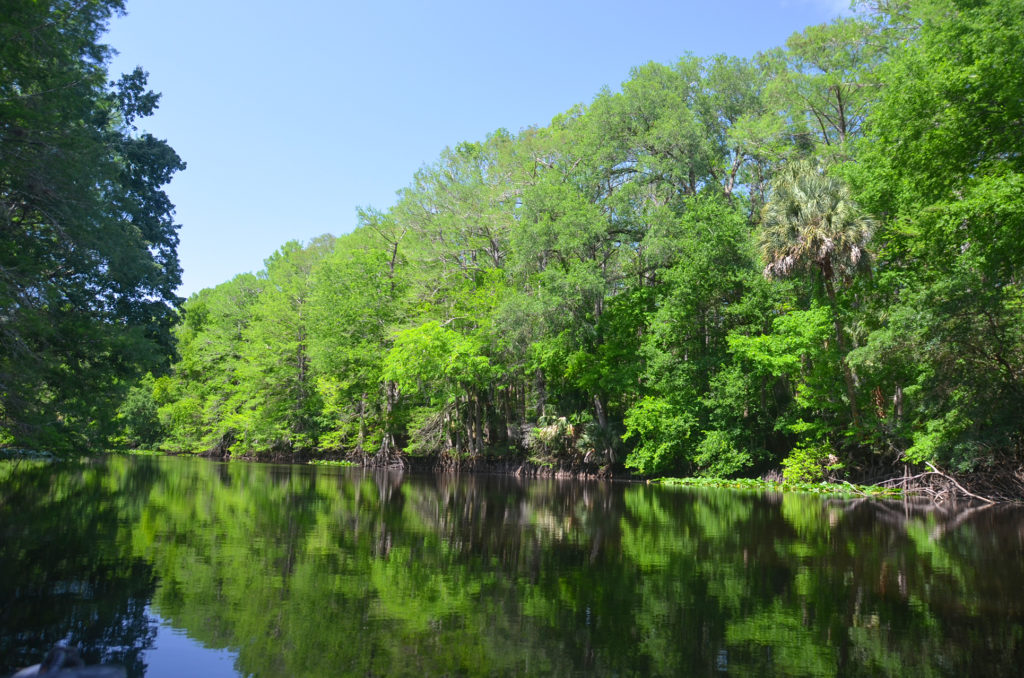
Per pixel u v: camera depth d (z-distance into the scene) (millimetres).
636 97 33875
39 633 5879
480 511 16453
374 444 43938
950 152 14852
